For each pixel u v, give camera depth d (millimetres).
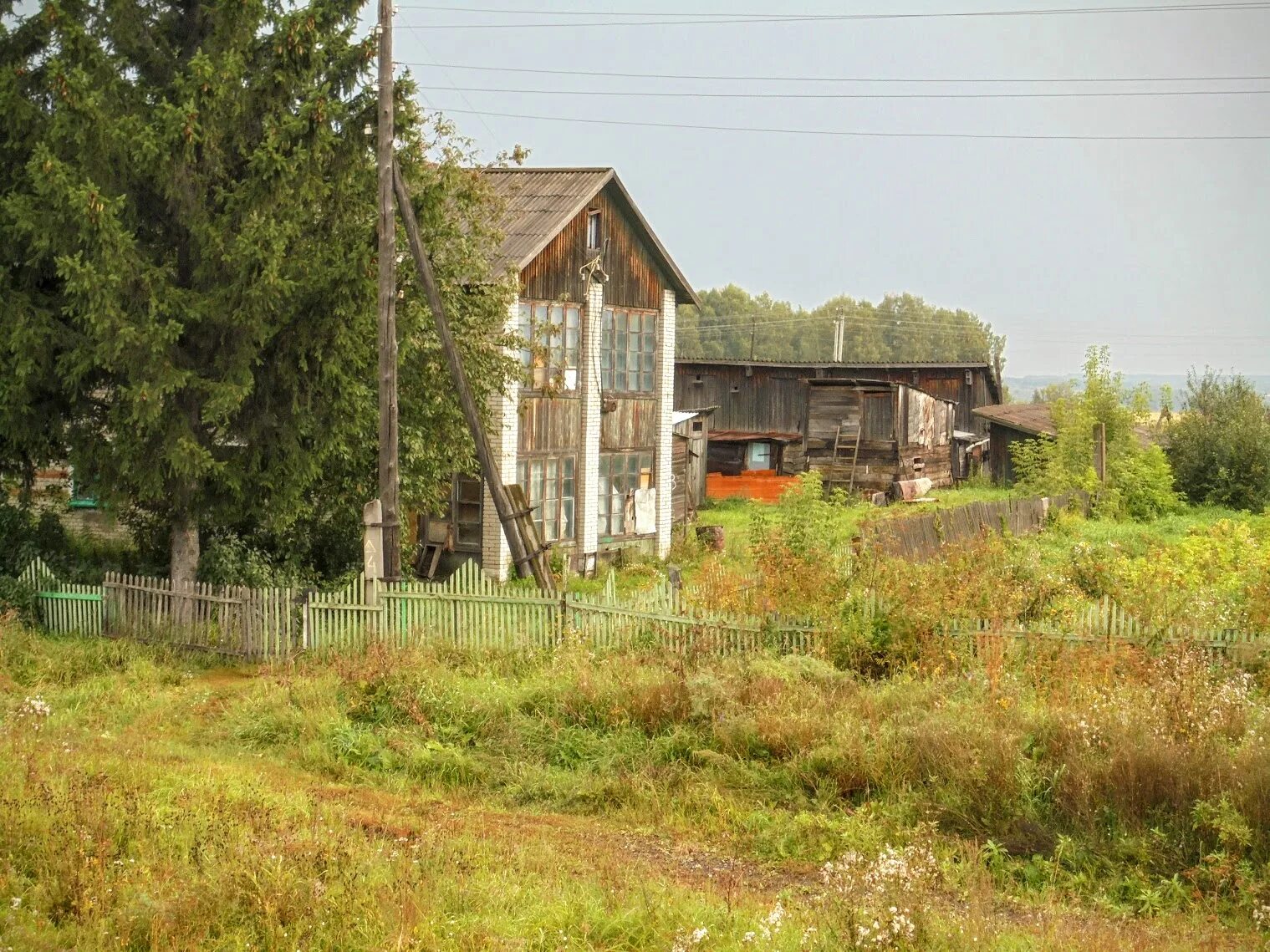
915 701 12828
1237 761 10273
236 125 17406
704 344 134250
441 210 19781
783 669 13812
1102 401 41406
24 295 16891
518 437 27141
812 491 21406
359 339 18094
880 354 138875
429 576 26484
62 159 16531
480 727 13352
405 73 18344
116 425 17406
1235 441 42656
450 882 8492
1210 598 16969
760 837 10750
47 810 8820
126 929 7234
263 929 7414
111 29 17203
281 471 18297
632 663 14359
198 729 13820
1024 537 26703
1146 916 9180
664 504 33344
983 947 7766
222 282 17438
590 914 8141
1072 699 12406
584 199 28047
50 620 18203
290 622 16969
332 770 12586
